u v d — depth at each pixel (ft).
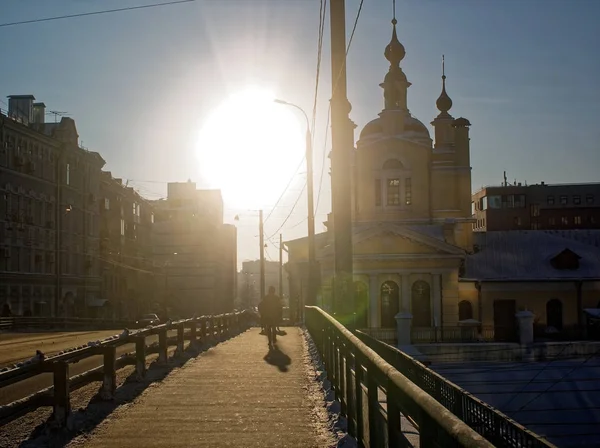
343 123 52.80
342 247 53.11
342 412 36.01
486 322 173.27
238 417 36.63
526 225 410.52
